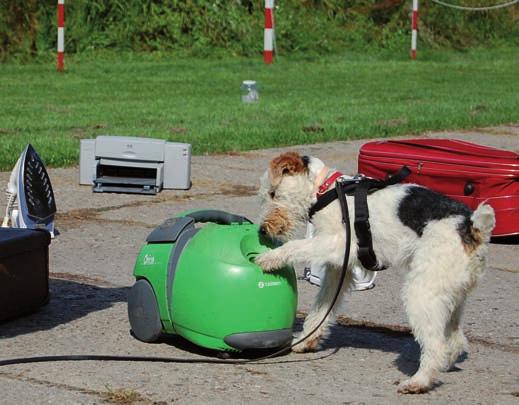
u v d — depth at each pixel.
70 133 21.09
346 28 48.81
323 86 33.78
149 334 8.60
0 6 39.66
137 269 8.67
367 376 7.96
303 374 7.96
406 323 9.48
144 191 15.52
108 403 7.13
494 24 54.41
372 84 35.06
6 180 16.09
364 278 10.23
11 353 8.29
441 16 52.19
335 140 21.80
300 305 10.01
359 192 7.97
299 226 8.20
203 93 30.42
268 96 30.02
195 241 8.38
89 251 12.03
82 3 41.66
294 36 46.03
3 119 23.19
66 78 34.00
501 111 27.73
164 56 42.25
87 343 8.62
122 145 15.68
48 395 7.26
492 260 12.28
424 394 7.54
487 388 7.75
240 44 44.25
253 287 8.07
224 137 21.30
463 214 7.64
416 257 7.63
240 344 8.13
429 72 40.78
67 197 15.12
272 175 8.05
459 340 8.12
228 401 7.25
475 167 12.92
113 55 41.31
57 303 9.86
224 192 15.88
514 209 12.88
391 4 50.56
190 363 8.14
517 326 9.48
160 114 24.94
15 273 9.10
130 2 43.00
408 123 24.52
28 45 39.59
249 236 8.31
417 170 13.28
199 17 44.25
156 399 7.24
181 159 15.84
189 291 8.20
